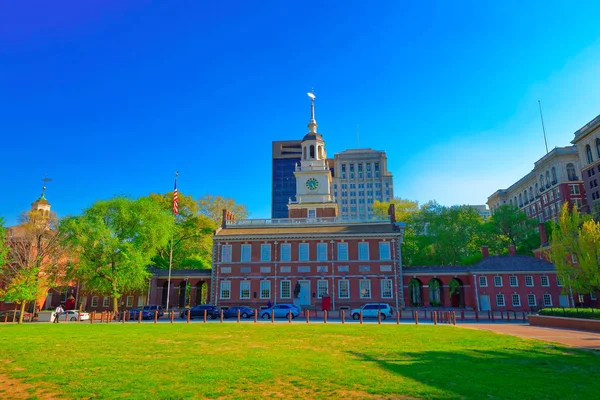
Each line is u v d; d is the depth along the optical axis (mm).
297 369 15828
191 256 82375
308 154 86125
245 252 66062
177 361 17562
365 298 62281
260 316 52844
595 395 12219
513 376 14703
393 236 63875
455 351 20359
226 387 13281
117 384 13648
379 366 16469
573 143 114688
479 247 85250
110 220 56656
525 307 60750
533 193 146500
